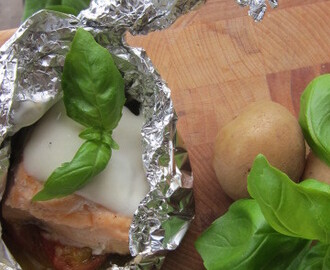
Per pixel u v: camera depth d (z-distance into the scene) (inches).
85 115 14.6
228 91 18.7
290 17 19.3
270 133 15.9
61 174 14.2
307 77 18.8
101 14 14.9
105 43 15.4
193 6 15.3
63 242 16.7
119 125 15.8
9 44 14.5
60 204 15.3
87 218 15.5
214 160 16.7
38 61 14.9
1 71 14.4
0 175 14.7
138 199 15.5
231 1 19.5
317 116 15.8
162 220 15.2
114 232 15.5
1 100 14.2
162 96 15.4
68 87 14.6
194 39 19.2
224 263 14.9
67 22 14.8
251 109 16.6
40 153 15.2
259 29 19.3
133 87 15.8
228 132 16.3
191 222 16.2
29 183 15.3
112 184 15.3
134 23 15.1
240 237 15.1
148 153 15.3
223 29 19.3
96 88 14.4
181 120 18.4
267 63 18.9
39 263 16.9
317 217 13.2
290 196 13.1
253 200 15.1
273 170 13.0
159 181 15.1
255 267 14.7
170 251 17.0
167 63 19.0
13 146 15.7
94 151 14.5
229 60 19.0
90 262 16.6
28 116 14.7
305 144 16.8
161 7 15.1
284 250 14.7
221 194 17.7
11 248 16.7
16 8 23.1
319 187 14.1
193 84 18.7
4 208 15.9
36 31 14.7
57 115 15.4
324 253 14.4
